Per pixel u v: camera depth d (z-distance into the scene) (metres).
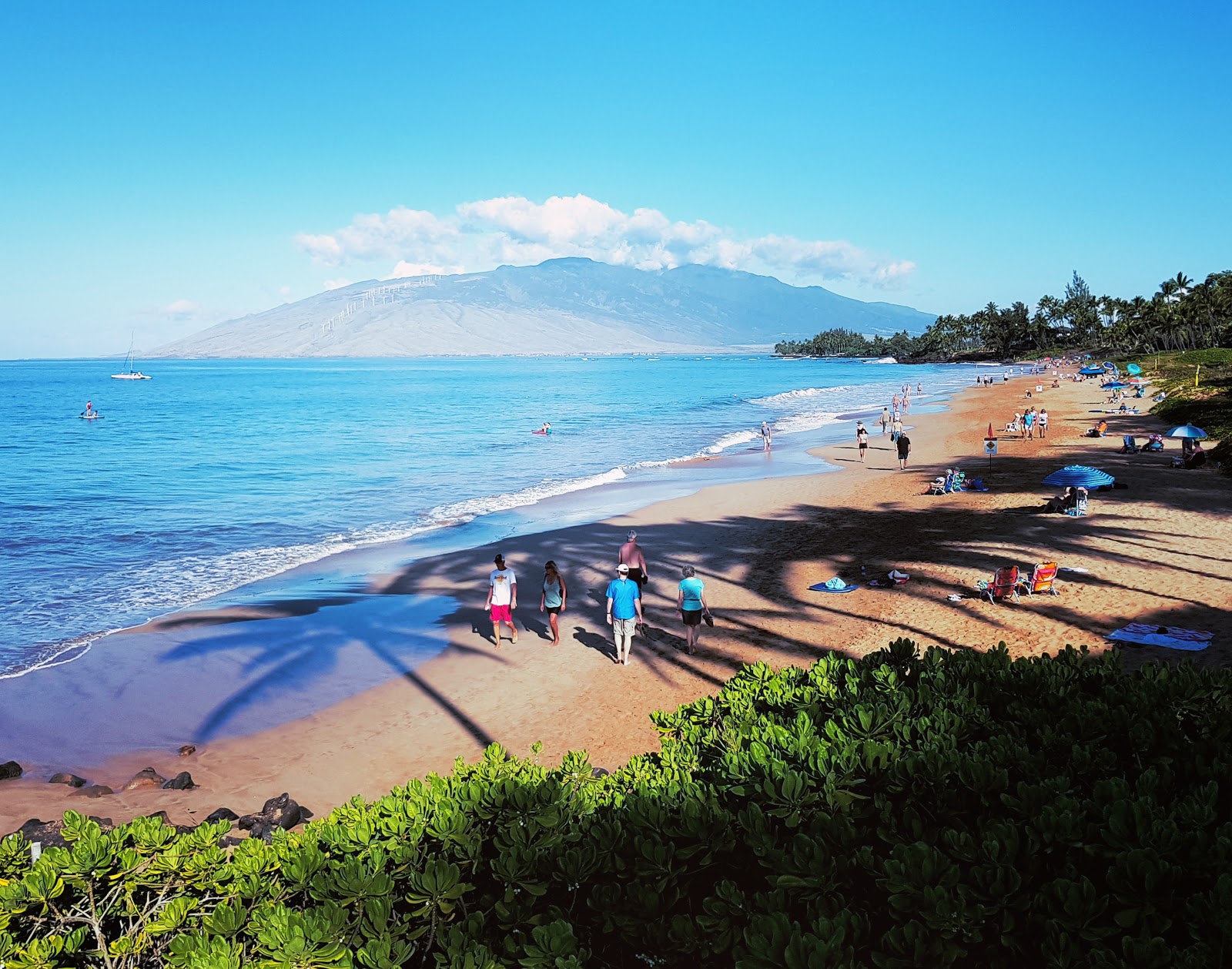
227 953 3.69
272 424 69.44
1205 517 21.89
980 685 6.36
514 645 15.37
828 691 6.39
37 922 4.20
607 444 50.81
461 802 4.89
